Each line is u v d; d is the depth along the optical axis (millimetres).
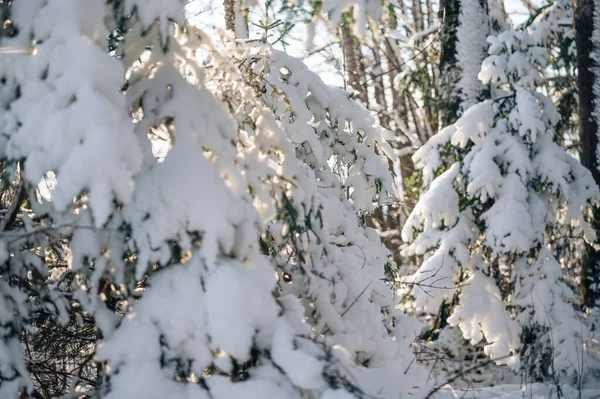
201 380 2158
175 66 2432
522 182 7285
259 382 2111
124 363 2121
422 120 14164
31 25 2154
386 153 4500
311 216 2789
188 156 2254
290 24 2486
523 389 6098
